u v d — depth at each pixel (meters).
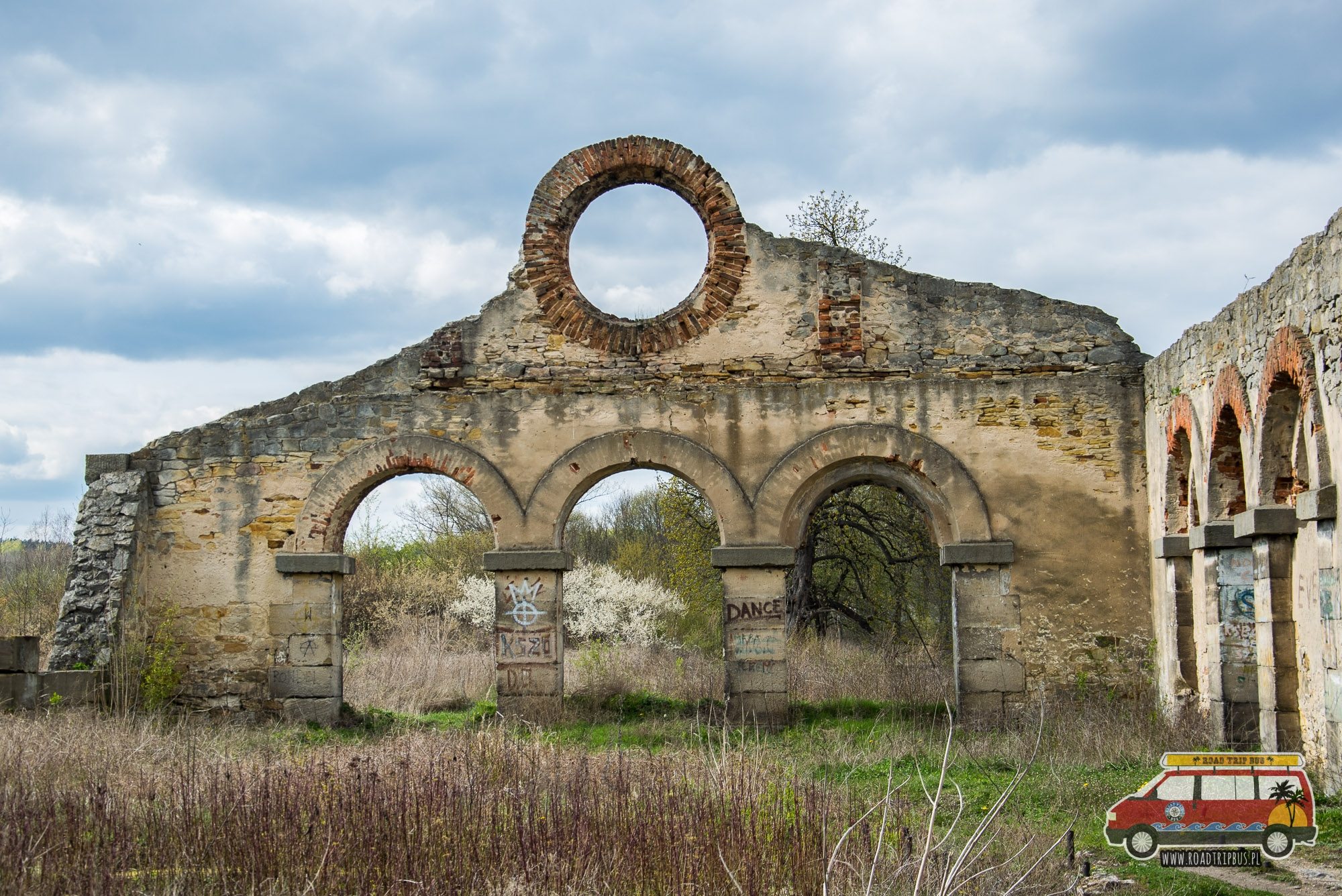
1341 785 10.71
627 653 25.09
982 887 7.96
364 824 8.83
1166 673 15.64
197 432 17.53
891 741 14.54
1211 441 13.76
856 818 9.63
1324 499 10.68
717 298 17.30
